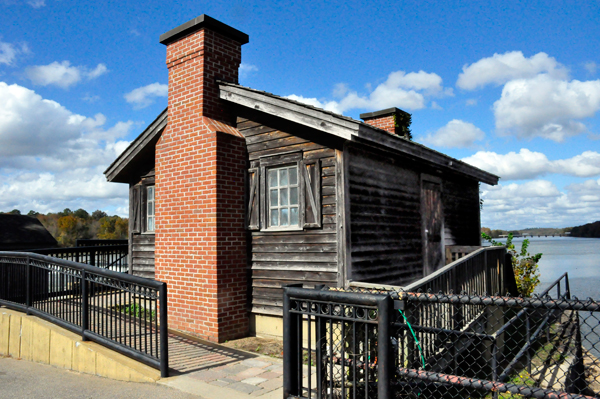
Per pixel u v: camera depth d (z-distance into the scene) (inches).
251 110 323.3
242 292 310.5
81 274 259.1
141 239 409.1
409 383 123.8
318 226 281.1
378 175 319.0
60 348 261.4
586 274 1401.3
